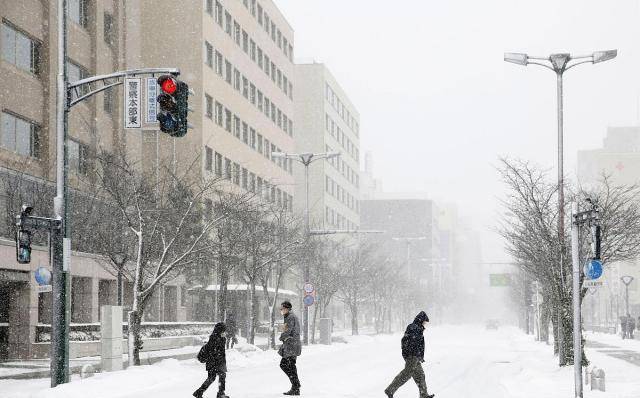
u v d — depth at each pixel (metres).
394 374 25.92
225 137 62.75
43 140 38.03
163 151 54.66
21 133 36.81
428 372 27.55
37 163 37.44
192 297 57.34
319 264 57.34
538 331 59.28
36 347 32.88
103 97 44.06
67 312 18.59
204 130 57.81
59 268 18.45
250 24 71.25
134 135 46.03
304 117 102.44
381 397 18.62
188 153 52.62
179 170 44.62
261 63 74.69
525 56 27.33
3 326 33.00
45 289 18.55
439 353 41.00
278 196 78.94
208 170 57.88
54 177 37.41
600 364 30.02
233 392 19.38
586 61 26.89
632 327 58.66
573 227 17.66
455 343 55.59
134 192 27.25
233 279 55.78
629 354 37.50
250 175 69.69
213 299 55.22
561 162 26.75
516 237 36.62
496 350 44.19
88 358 31.53
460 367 30.20
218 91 61.31
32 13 37.62
